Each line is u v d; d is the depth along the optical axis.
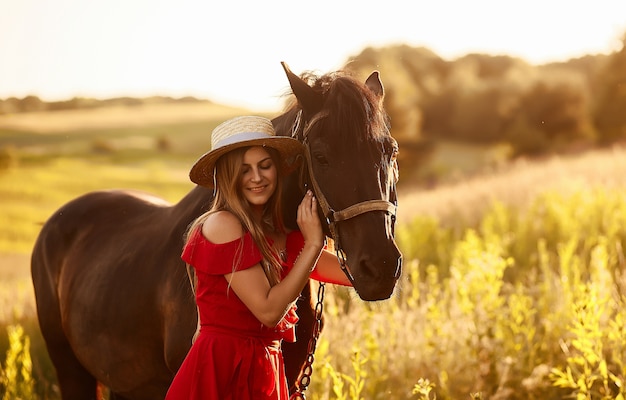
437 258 9.27
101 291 4.05
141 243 3.99
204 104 125.38
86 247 4.46
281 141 2.93
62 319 4.54
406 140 44.03
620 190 10.48
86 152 76.75
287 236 3.17
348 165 2.86
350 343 4.96
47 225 4.89
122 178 57.12
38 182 52.25
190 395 2.84
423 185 34.06
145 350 3.81
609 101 41.38
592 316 4.00
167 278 3.63
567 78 53.56
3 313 8.79
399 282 3.04
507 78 72.50
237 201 2.89
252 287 2.81
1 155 60.09
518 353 4.72
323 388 4.47
